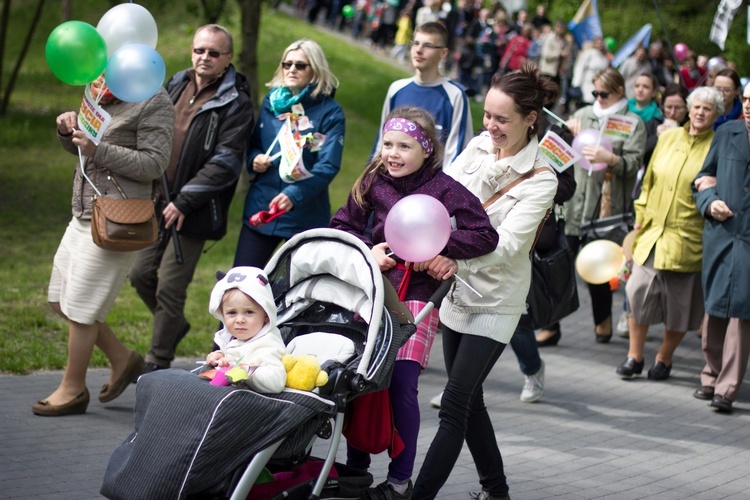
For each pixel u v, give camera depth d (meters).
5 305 12.58
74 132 8.09
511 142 6.43
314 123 9.74
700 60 27.70
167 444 5.16
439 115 10.63
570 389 11.03
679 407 10.52
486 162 6.70
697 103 10.65
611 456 8.79
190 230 9.65
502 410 10.11
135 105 8.49
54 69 7.69
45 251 16.44
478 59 40.19
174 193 9.66
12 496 6.73
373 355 5.72
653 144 13.02
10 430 8.19
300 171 9.22
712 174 10.41
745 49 36.78
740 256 9.96
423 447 8.65
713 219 10.17
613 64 22.38
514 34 40.69
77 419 8.68
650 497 7.74
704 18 44.94
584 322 14.52
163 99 8.59
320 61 9.73
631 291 11.34
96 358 10.70
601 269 10.94
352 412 6.18
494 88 6.37
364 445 6.14
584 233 12.53
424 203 5.93
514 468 8.27
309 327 6.29
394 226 5.93
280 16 50.53
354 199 6.61
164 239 9.95
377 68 42.53
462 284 6.52
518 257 6.54
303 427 5.40
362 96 37.66
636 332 11.48
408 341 6.40
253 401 5.18
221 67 9.77
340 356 5.91
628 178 12.46
